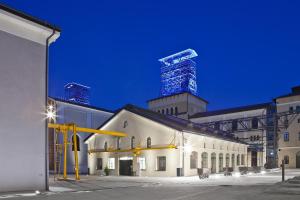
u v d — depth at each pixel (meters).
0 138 16.73
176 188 20.52
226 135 52.06
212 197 15.32
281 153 54.03
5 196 15.30
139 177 33.41
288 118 54.31
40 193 16.92
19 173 17.30
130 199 14.80
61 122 42.59
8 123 17.12
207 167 38.28
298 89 58.59
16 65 17.83
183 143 33.34
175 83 70.00
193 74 69.62
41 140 18.47
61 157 41.84
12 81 17.55
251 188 19.97
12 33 17.83
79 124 45.62
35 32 18.83
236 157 47.59
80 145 45.16
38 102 18.59
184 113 62.03
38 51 18.97
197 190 19.00
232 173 39.00
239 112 56.75
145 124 36.09
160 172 33.91
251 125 55.81
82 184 24.08
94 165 40.66
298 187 19.69
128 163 37.09
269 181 26.83
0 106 16.91
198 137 36.66
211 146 39.69
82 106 46.47
